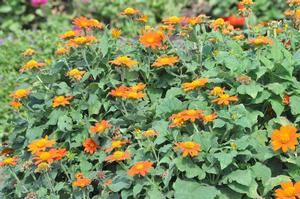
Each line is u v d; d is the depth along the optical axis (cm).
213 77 454
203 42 497
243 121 412
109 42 507
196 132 409
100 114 473
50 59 887
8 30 1073
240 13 544
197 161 401
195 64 470
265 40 450
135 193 399
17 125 502
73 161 465
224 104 421
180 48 510
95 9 1072
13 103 497
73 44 475
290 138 394
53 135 473
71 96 475
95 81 489
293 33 516
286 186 380
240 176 394
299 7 546
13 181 499
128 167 425
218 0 1054
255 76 448
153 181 410
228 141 409
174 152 413
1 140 723
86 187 430
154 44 468
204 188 391
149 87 483
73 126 462
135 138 442
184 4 1072
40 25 1082
